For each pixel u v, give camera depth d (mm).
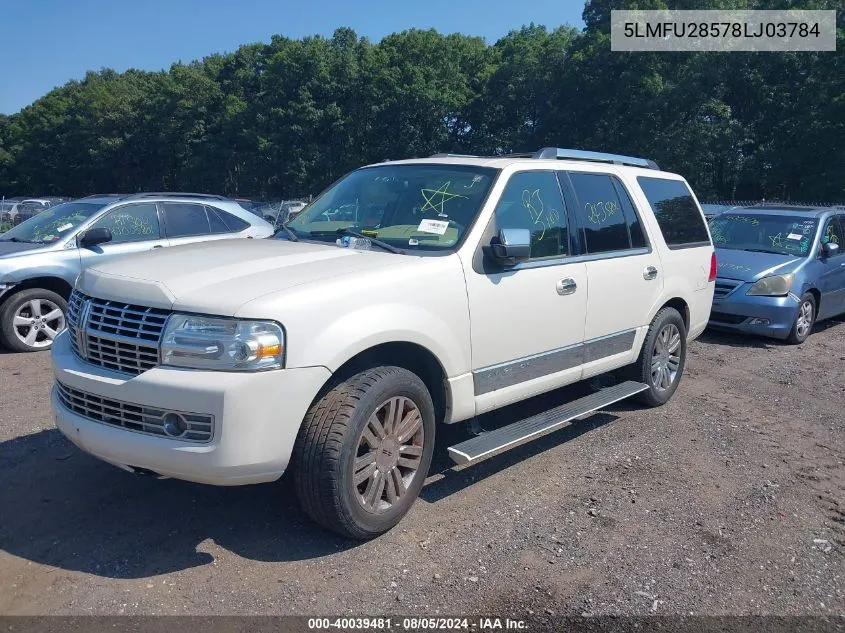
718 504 4453
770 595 3467
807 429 6000
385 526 3795
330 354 3457
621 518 4203
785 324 9227
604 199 5461
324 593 3330
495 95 50312
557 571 3602
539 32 55188
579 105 42750
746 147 39312
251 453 3281
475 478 4691
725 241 10609
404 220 4555
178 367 3318
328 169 52250
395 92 50219
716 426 5941
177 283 3525
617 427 5824
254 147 54625
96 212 8375
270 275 3645
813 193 34594
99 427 3473
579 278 4953
